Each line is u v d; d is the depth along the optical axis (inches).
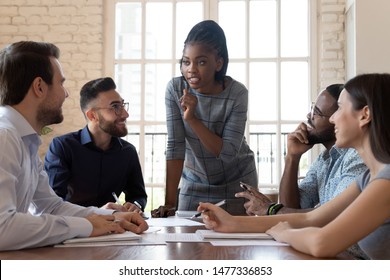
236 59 193.0
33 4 201.5
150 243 51.0
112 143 107.0
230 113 89.0
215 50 84.4
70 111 197.5
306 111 190.7
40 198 69.5
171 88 91.8
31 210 70.3
